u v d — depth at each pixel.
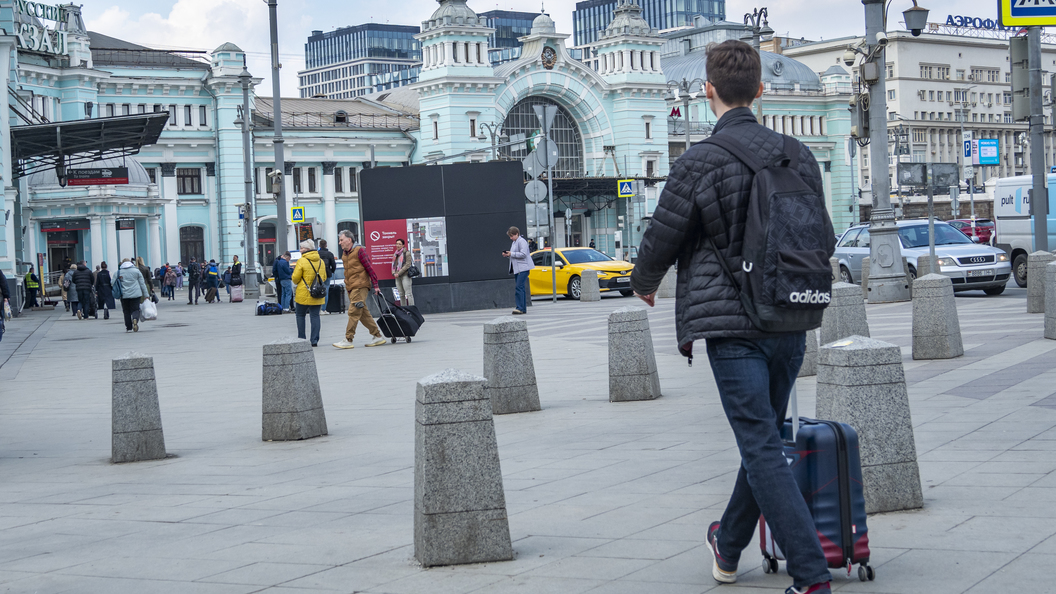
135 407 8.85
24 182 49.06
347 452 8.49
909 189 95.81
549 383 12.38
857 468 4.23
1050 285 13.16
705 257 3.95
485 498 4.85
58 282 52.34
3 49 35.53
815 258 3.77
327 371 15.05
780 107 97.19
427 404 4.83
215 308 40.03
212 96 70.44
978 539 4.70
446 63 75.75
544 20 79.06
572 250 33.72
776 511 3.82
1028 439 6.99
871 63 21.06
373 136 76.81
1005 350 12.36
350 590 4.56
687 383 11.50
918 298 12.09
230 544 5.61
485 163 28.28
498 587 4.45
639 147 83.00
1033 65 21.36
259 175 72.50
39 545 5.93
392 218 27.94
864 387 5.29
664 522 5.41
